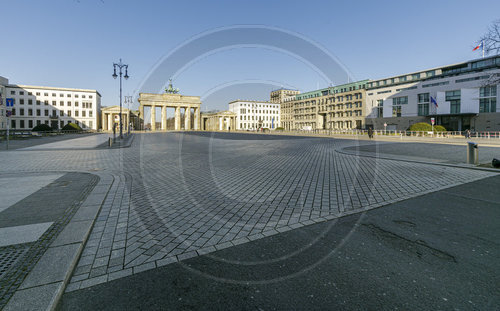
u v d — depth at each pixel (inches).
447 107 2235.5
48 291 90.6
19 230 142.3
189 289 98.1
